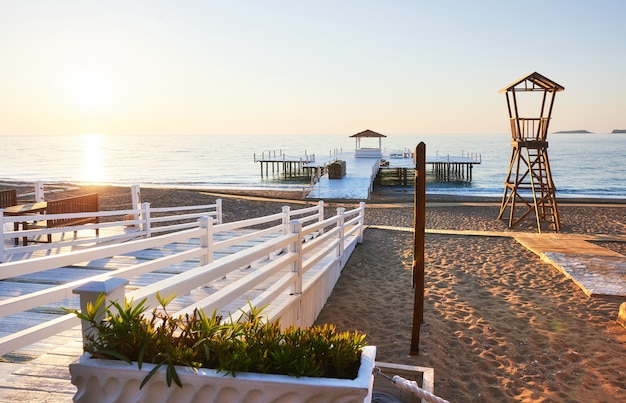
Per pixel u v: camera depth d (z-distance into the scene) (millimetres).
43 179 60969
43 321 4766
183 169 79938
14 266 3412
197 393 2051
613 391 5164
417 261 6074
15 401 2906
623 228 19453
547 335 6688
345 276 9828
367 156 51719
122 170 78000
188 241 10109
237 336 2244
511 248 12578
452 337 6668
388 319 7379
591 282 8875
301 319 6148
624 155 123125
